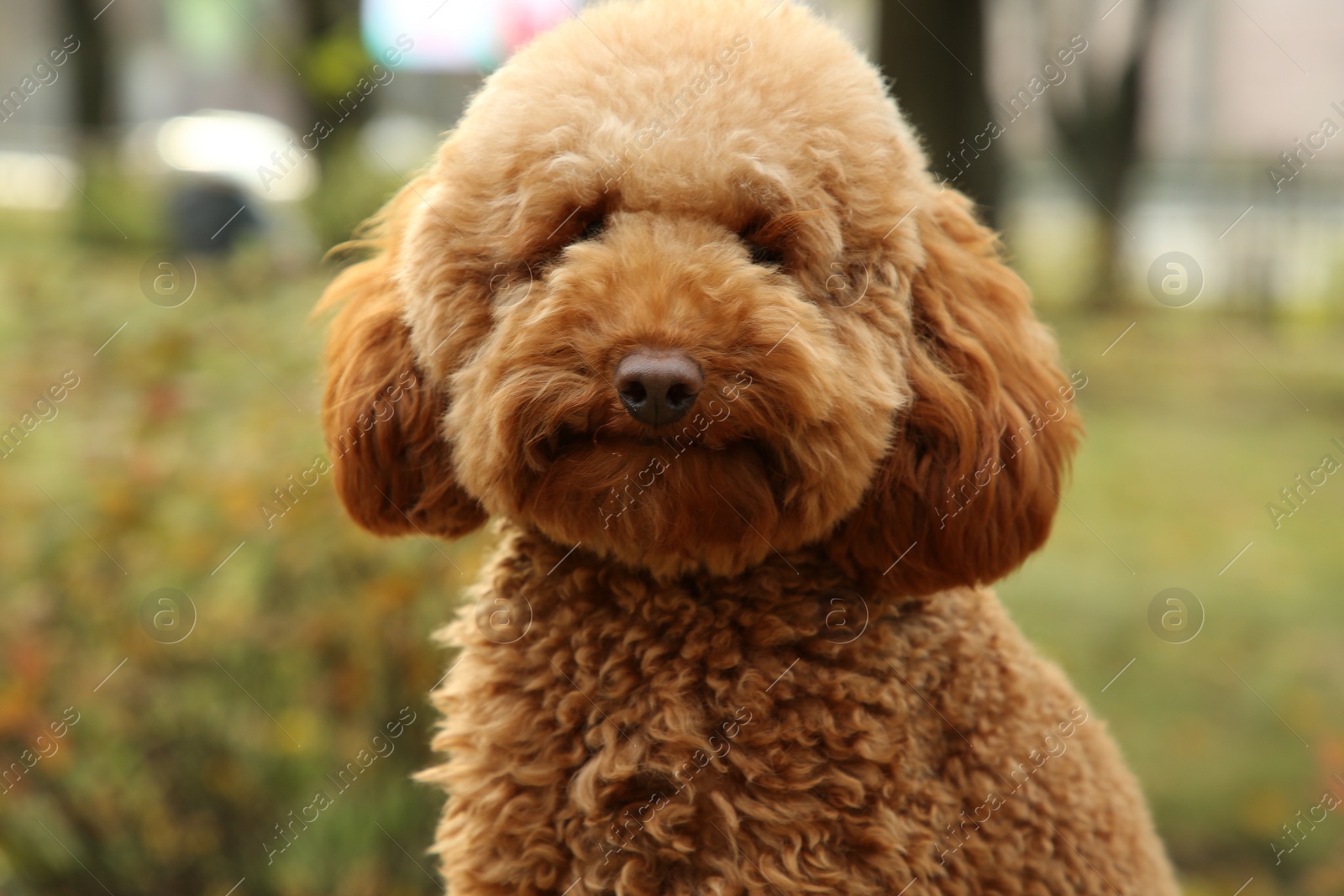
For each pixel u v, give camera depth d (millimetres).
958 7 10109
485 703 2469
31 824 3896
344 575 3807
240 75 22469
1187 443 9266
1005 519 2490
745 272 2201
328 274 5590
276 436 4043
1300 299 13922
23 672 3766
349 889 3924
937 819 2342
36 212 12898
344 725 3820
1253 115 19453
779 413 2176
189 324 4617
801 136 2318
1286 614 6379
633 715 2350
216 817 3939
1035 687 2629
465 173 2438
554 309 2191
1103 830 2566
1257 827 4801
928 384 2416
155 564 3891
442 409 2561
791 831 2258
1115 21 16422
